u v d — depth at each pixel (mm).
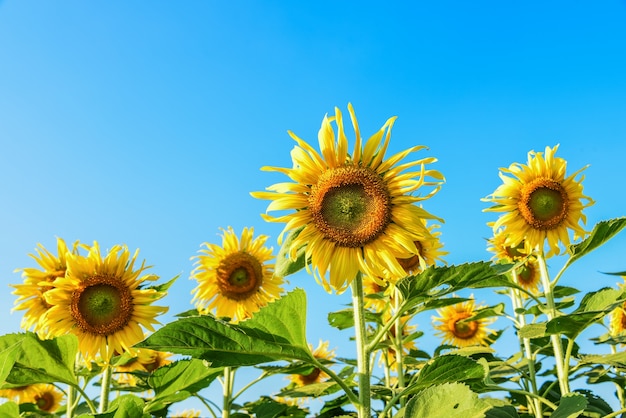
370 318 1029
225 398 1037
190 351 564
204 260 1272
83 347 938
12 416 661
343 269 676
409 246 681
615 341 946
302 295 583
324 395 971
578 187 1027
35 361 737
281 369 1041
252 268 1273
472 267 609
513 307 1117
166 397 761
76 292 952
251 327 571
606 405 894
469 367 627
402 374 1051
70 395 908
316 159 689
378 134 698
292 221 683
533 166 1049
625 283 1122
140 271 983
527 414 923
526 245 1031
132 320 963
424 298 635
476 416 509
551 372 1006
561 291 1080
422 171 679
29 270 992
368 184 685
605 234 804
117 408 638
